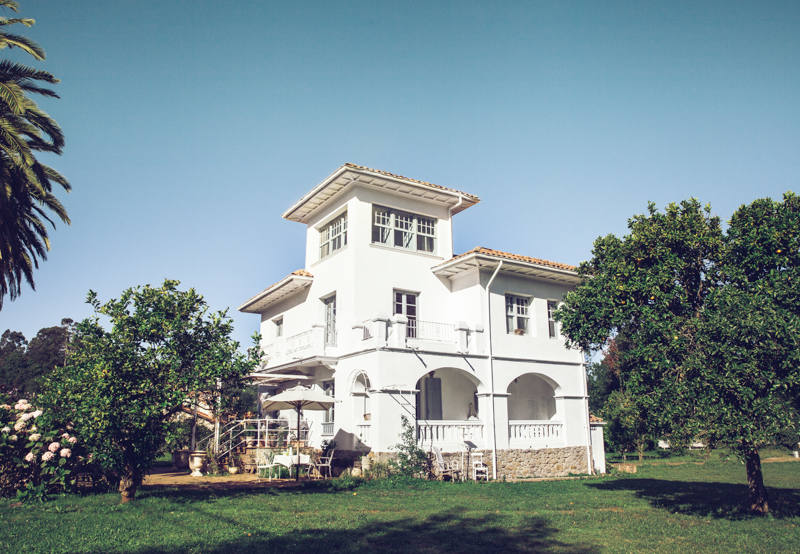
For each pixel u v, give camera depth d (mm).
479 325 20328
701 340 9945
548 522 10227
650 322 11070
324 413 22281
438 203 23547
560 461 21141
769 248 10727
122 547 7906
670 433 10500
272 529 9195
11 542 8195
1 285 20000
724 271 11039
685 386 9891
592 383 44125
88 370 11625
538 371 21547
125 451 12094
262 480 18000
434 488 15375
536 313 22328
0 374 61531
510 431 20234
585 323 12820
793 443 9695
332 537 8664
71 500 12258
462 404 21438
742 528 9750
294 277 23438
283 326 27078
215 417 22828
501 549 8195
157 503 11898
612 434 32531
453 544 8422
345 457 18828
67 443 12914
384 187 21906
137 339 12273
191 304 12906
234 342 13336
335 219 23359
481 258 20344
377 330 18062
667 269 11461
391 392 17812
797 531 9477
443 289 22531
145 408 11594
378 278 21141
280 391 26594
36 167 18125
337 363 20516
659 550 8148
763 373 9242
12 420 13336
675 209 12219
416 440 17797
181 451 24938
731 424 9273
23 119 17781
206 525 9453
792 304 9961
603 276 12594
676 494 14570
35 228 21438
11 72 17422
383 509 11547
